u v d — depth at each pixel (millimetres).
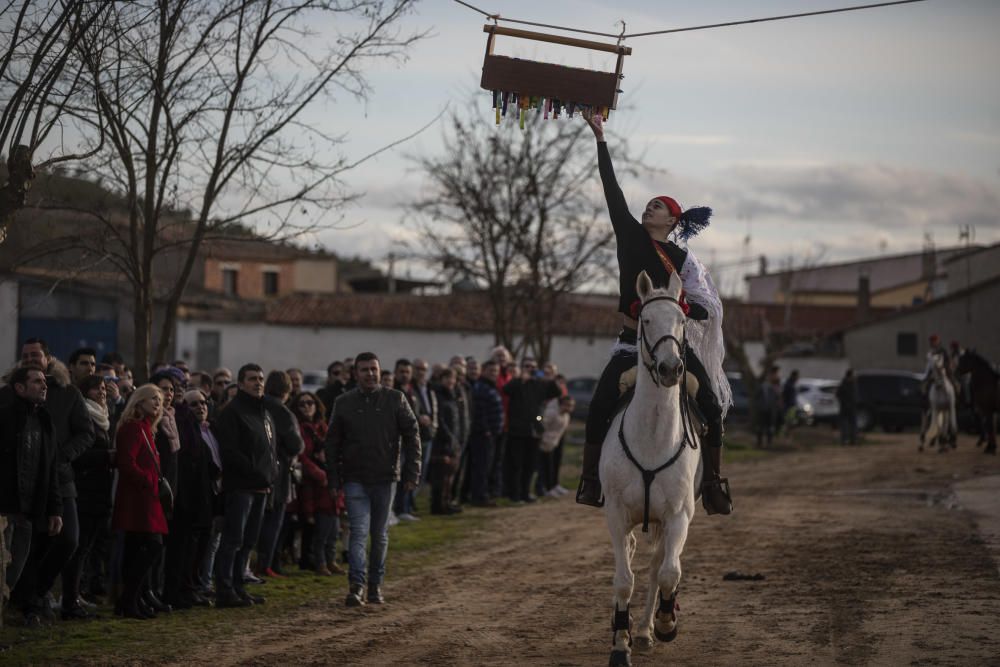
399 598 10328
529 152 25234
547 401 19219
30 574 9109
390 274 60625
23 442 8281
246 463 10023
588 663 7664
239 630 8875
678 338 7121
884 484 20531
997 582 10234
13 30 9305
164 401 9766
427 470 17203
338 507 11781
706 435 8164
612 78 8500
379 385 10328
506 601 10102
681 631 8625
